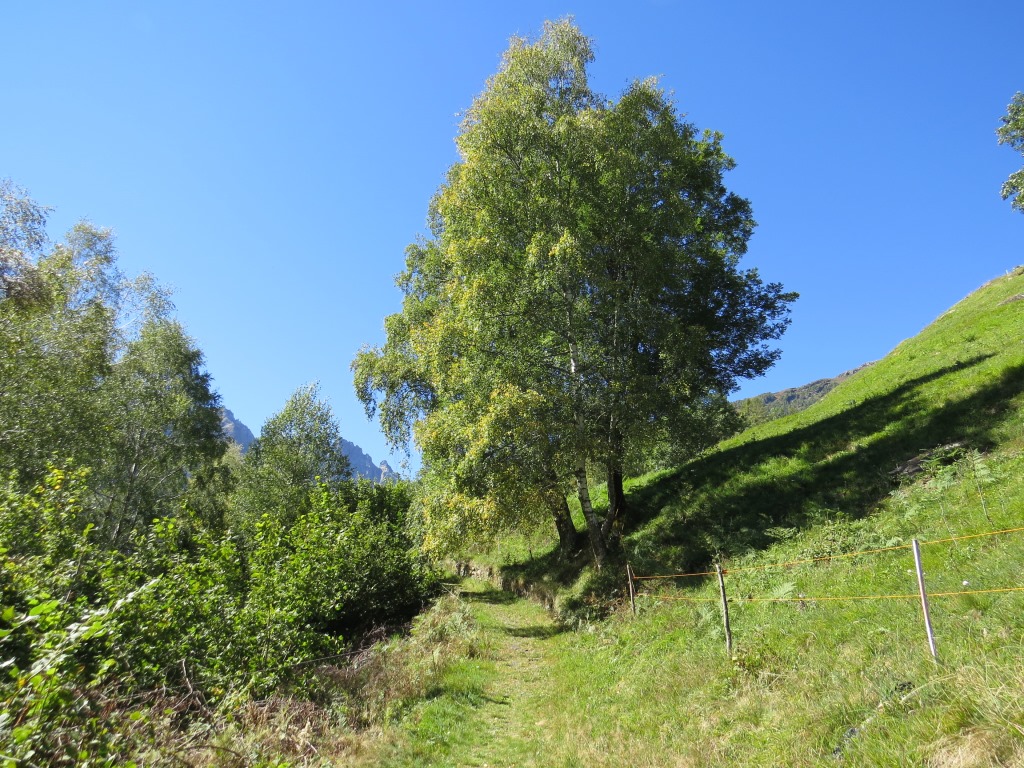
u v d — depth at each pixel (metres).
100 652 6.88
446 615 16.56
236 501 35.72
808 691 6.11
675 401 17.38
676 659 9.27
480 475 14.96
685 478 21.09
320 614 14.05
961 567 7.32
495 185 16.62
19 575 6.76
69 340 22.16
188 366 35.66
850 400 22.48
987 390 14.02
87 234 27.47
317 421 42.12
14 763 3.59
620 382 16.19
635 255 16.94
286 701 8.16
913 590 7.36
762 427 27.70
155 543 10.34
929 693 4.79
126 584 8.38
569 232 15.74
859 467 14.35
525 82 17.97
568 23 18.34
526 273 15.80
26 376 19.72
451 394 17.64
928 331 31.94
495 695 10.88
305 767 6.32
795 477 15.77
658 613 12.00
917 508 10.15
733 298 22.56
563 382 16.42
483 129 17.03
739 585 11.07
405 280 25.17
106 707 5.13
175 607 8.66
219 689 7.55
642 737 7.16
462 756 7.86
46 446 20.58
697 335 16.86
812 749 4.99
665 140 17.25
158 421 30.56
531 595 21.50
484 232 16.72
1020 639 5.02
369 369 26.11
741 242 24.00
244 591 11.52
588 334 17.03
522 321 15.93
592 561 18.45
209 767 5.26
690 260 18.95
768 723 5.94
